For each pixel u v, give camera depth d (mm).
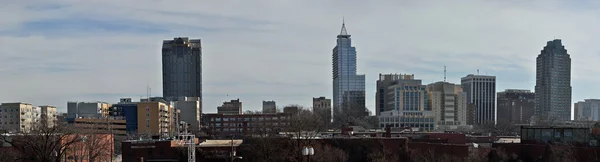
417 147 124562
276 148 116188
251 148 115562
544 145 119562
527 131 132375
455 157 109750
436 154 116688
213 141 135375
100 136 115188
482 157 116312
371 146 120375
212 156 112625
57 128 97562
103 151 118062
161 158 112000
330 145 118000
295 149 112625
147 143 112500
